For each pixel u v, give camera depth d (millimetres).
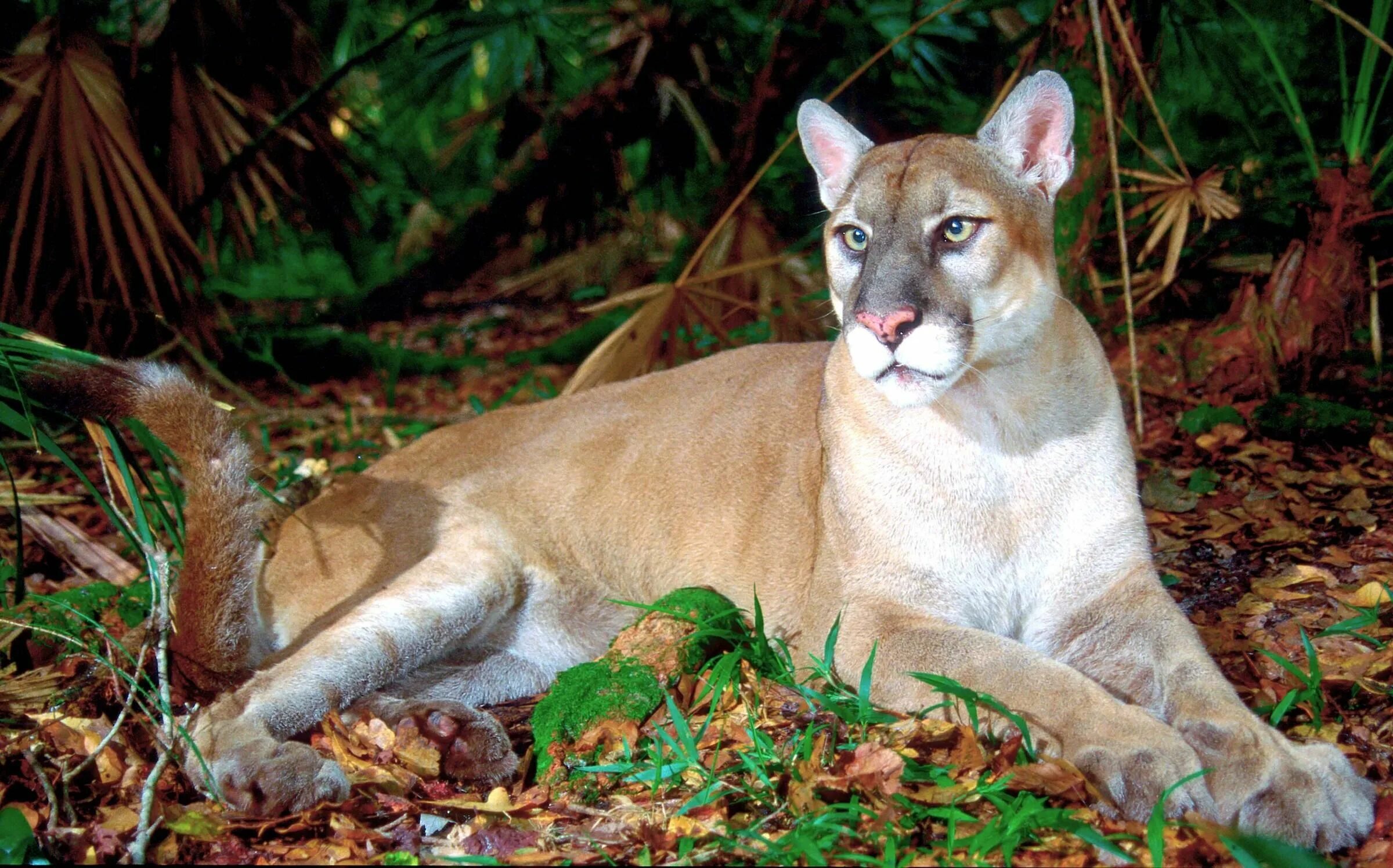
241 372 10250
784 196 9398
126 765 3545
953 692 3338
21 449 7273
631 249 11844
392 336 12297
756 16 9109
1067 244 6523
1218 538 4855
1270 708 3535
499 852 3158
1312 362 6207
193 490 3859
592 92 9633
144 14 7883
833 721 3576
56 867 2986
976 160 3633
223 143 7922
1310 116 7789
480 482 4523
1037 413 3672
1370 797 3041
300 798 3324
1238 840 2789
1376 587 4129
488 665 4426
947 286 3500
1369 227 6262
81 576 5359
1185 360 6543
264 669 4004
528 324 12414
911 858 2904
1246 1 7988
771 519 4297
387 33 11516
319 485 5848
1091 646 3738
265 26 8508
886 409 3783
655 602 4289
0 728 3764
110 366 3811
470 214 12578
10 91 6855
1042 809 2959
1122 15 6305
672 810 3301
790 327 7539
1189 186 6191
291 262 15508
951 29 8039
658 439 4570
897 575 3816
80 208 6750
